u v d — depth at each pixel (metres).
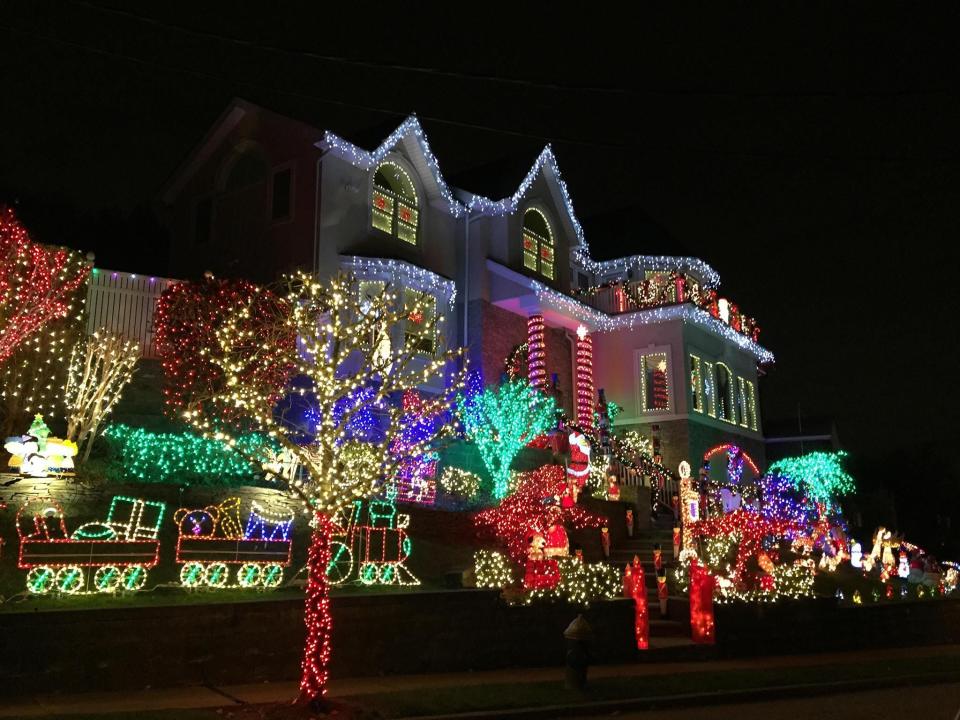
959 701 12.23
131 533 13.04
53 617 9.85
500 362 26.83
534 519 17.19
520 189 27.88
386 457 11.80
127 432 16.62
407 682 11.58
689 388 29.98
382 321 11.05
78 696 9.68
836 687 13.18
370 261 23.03
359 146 23.98
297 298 11.80
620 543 21.33
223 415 16.67
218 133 26.00
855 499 43.44
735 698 12.02
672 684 12.26
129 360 16.64
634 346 30.88
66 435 16.50
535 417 22.75
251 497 15.49
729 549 20.12
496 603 13.30
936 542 51.25
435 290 24.92
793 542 23.09
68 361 17.11
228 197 25.58
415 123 25.41
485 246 27.16
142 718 8.66
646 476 25.75
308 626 9.79
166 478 15.66
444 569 15.62
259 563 13.12
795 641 16.78
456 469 20.25
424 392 23.97
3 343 15.02
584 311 29.39
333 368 10.47
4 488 13.45
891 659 16.33
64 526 12.40
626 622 14.45
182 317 18.78
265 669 11.12
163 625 10.52
